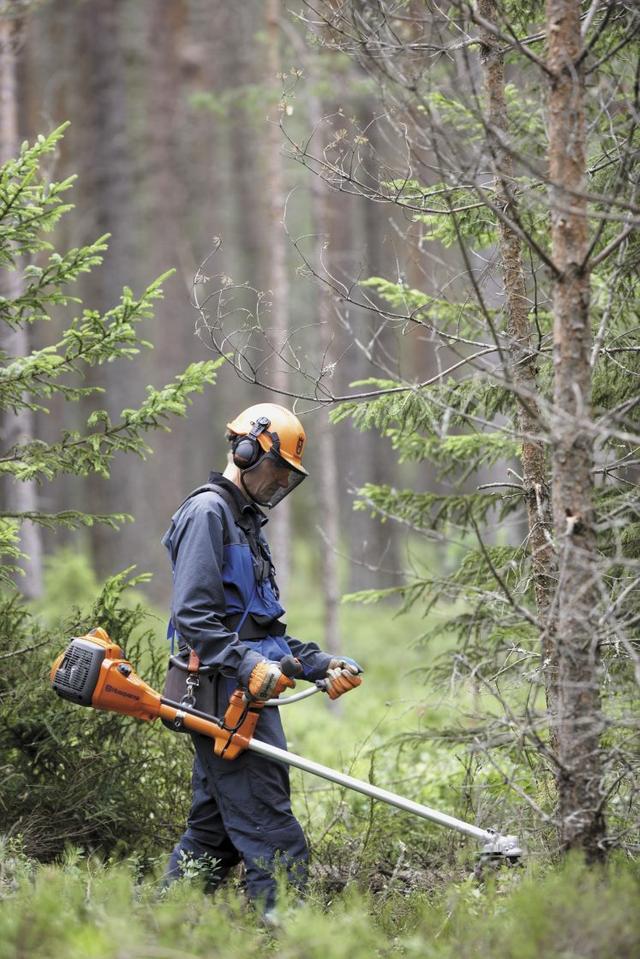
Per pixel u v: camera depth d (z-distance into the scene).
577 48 7.36
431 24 7.95
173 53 38.69
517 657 10.27
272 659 8.17
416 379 9.34
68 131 36.09
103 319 9.18
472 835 7.86
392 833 10.20
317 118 21.31
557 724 7.21
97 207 35.38
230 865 8.52
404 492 11.64
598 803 7.18
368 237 34.09
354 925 6.75
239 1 28.94
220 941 6.48
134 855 8.80
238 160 45.84
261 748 7.91
